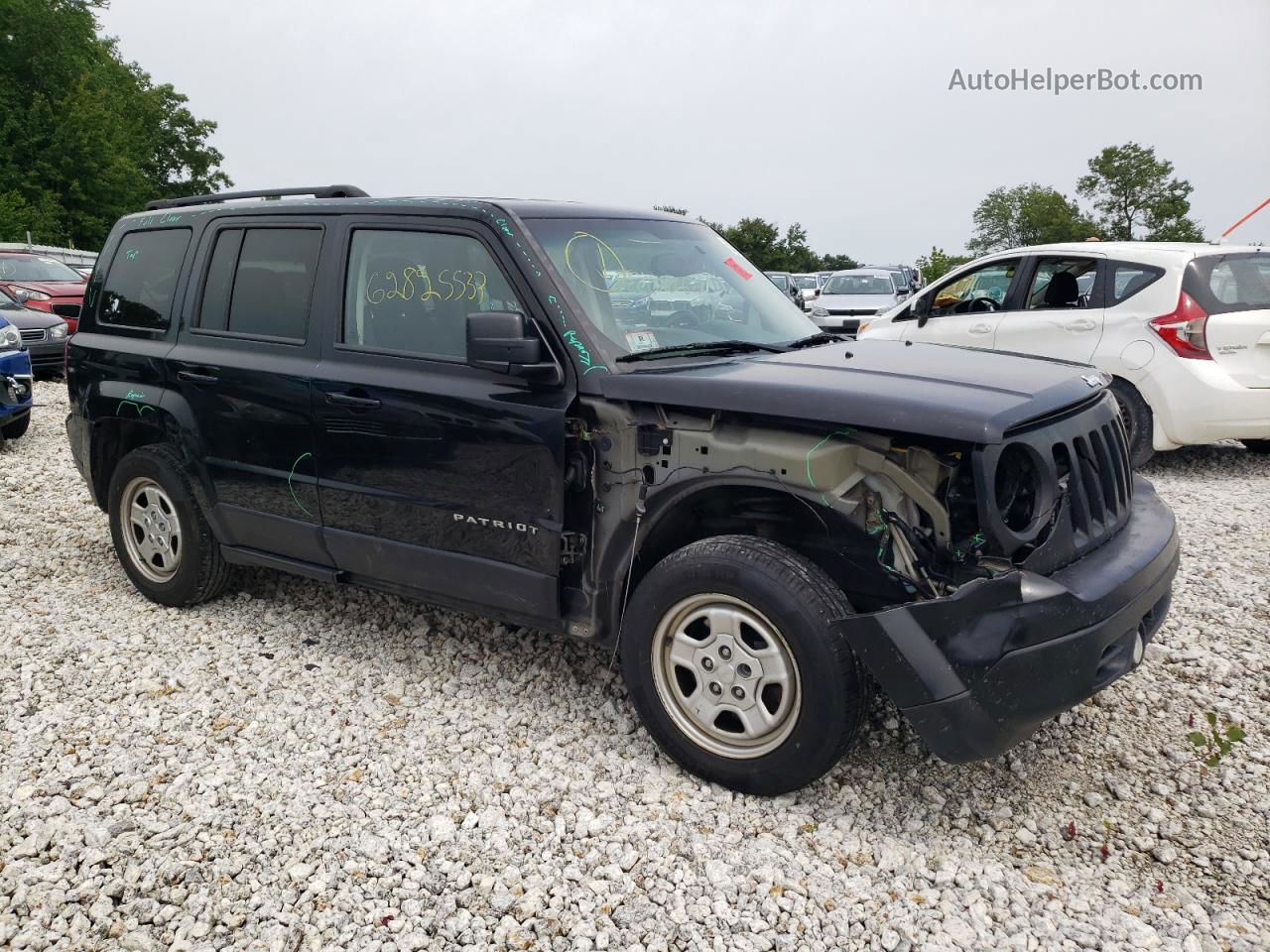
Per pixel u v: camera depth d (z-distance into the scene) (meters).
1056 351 8.07
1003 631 2.83
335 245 4.16
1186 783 3.39
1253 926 2.71
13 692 4.04
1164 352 7.48
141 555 5.08
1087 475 3.27
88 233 47.16
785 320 4.38
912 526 3.09
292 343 4.24
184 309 4.71
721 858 2.99
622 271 3.85
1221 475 7.88
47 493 7.39
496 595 3.72
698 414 3.24
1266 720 3.79
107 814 3.21
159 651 4.48
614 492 3.40
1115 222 72.44
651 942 2.65
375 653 4.47
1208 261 7.54
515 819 3.19
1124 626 3.06
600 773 3.46
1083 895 2.83
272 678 4.19
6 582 5.36
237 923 2.72
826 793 3.33
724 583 3.15
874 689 3.97
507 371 3.46
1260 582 5.20
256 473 4.38
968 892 2.84
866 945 2.65
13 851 3.01
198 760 3.54
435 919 2.75
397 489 3.90
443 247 3.86
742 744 3.26
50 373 13.73
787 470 3.09
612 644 3.59
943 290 9.34
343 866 2.96
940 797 3.31
